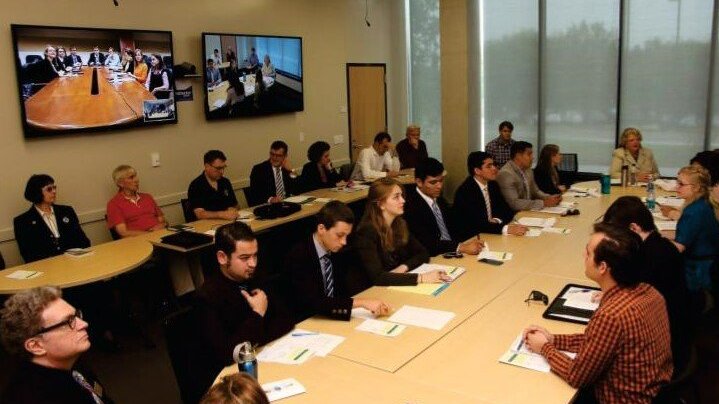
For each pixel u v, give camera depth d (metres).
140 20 5.42
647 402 1.92
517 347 2.23
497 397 1.88
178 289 4.75
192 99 5.94
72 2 4.90
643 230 2.71
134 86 5.36
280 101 6.87
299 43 7.03
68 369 1.85
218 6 6.13
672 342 2.36
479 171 4.29
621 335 1.89
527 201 4.83
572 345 2.17
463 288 2.93
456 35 7.36
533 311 2.60
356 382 2.01
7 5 4.50
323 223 2.72
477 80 7.98
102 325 4.14
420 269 3.27
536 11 7.48
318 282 2.73
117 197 4.84
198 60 5.98
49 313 1.77
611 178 6.00
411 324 2.50
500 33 7.79
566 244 3.71
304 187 6.21
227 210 5.07
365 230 3.15
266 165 5.89
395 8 8.64
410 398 1.89
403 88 8.89
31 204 4.74
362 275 3.08
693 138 6.84
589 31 7.20
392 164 7.07
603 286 2.04
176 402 3.33
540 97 7.66
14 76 4.59
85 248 4.21
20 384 1.73
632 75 7.05
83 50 4.95
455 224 4.21
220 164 5.18
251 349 2.11
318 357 2.22
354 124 8.16
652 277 2.58
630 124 7.18
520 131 7.91
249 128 6.59
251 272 2.44
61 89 4.83
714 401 3.06
